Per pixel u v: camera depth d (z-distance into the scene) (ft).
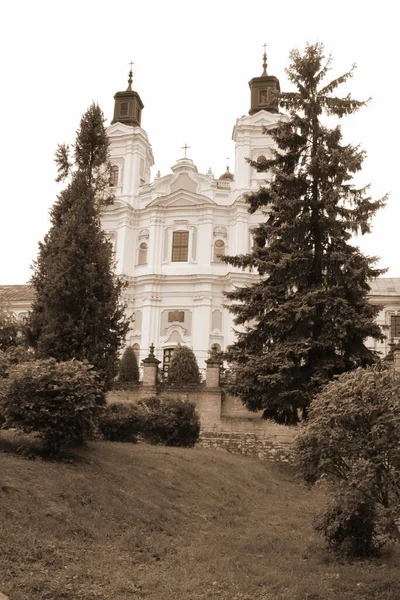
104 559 31.04
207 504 47.96
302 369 74.33
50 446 44.86
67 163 63.52
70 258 57.00
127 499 41.39
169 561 32.45
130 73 179.52
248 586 28.81
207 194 160.45
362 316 73.10
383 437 29.50
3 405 43.93
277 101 83.82
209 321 148.56
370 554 34.60
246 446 86.07
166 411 72.59
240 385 73.92
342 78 82.79
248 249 154.71
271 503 54.75
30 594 25.13
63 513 34.91
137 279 154.92
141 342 149.79
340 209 78.07
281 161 82.89
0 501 33.14
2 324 67.31
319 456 31.76
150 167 177.68
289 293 77.56
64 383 44.16
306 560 34.55
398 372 33.01
